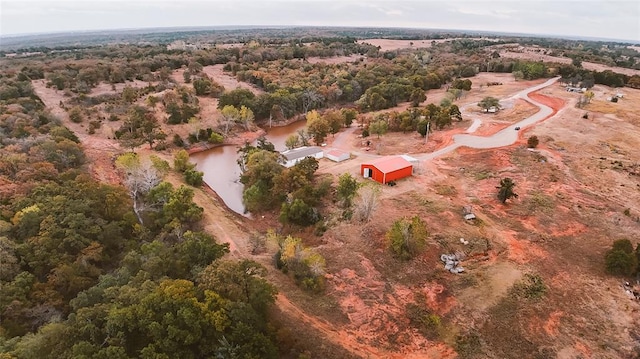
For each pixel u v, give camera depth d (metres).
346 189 56.25
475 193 58.91
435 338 35.28
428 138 84.00
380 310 38.19
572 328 35.62
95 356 26.83
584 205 54.44
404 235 45.19
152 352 27.56
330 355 33.41
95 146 81.00
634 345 33.84
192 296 31.92
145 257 40.34
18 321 34.34
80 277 39.38
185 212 53.41
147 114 95.19
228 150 90.81
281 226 56.22
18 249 40.62
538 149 73.31
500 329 35.72
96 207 50.16
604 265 42.97
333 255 46.22
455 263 43.75
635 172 63.91
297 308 38.19
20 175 53.97
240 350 29.34
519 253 45.28
